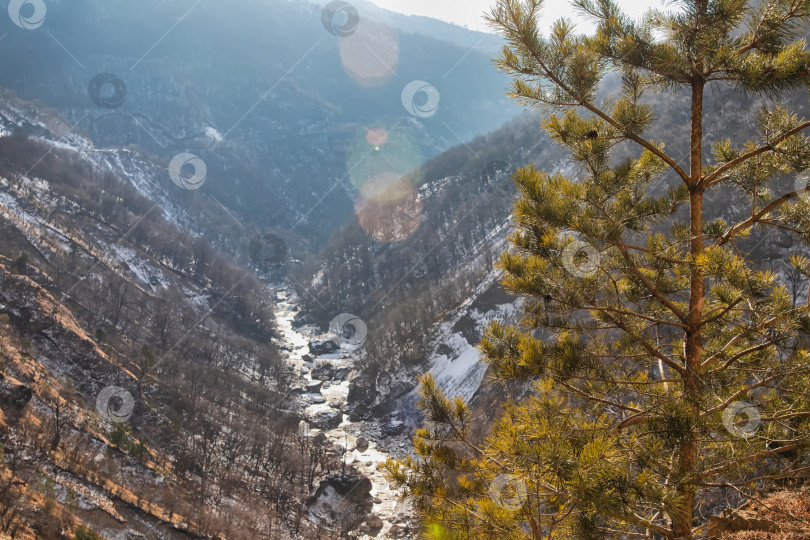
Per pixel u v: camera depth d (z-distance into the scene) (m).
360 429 112.50
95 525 61.66
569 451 8.19
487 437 9.89
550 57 10.04
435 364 123.19
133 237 182.62
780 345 9.52
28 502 58.75
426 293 150.50
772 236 44.31
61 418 78.50
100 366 97.12
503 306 125.50
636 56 9.95
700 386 9.61
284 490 84.00
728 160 11.07
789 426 9.82
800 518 9.48
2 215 141.38
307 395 126.56
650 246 10.43
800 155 9.59
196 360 124.81
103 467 73.44
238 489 82.31
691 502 9.01
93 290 132.38
